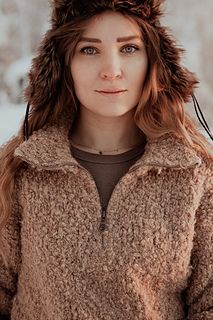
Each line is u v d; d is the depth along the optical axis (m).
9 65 6.13
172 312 1.29
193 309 1.31
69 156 1.26
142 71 1.25
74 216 1.24
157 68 1.27
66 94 1.33
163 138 1.29
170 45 1.28
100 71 1.21
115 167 1.31
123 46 1.23
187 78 1.30
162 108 1.31
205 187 1.29
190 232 1.25
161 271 1.24
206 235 1.29
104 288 1.24
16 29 6.64
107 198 1.28
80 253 1.23
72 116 1.35
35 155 1.25
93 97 1.23
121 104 1.24
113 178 1.31
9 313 1.41
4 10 6.84
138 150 1.33
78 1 1.21
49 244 1.24
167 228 1.24
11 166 1.30
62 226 1.24
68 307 1.24
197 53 5.63
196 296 1.30
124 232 1.23
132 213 1.24
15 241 1.33
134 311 1.24
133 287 1.23
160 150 1.27
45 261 1.24
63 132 1.32
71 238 1.24
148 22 1.24
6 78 5.39
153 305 1.26
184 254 1.24
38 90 1.31
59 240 1.24
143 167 1.24
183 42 6.09
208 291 1.29
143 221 1.23
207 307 1.29
